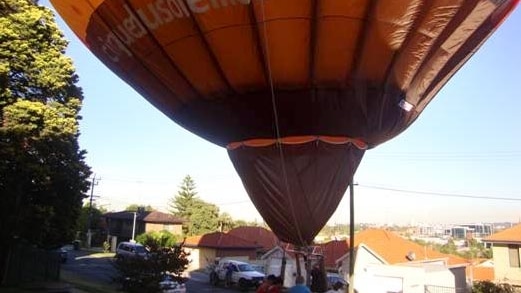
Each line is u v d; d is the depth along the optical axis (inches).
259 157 314.2
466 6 292.7
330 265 1445.6
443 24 296.2
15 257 943.0
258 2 275.0
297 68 293.9
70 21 349.4
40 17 847.7
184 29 295.7
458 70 345.1
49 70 856.3
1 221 814.5
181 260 796.0
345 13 276.5
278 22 279.4
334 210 311.4
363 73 299.0
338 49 288.4
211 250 1859.0
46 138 822.5
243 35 287.6
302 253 319.3
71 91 907.4
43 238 858.8
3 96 794.2
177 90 333.4
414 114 355.3
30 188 840.9
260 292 334.3
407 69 311.1
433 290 1194.6
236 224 3095.5
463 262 1551.4
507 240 1228.5
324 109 300.7
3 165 775.1
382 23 283.6
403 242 1643.7
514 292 1133.1
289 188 308.7
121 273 854.5
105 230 2773.1
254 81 302.7
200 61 307.3
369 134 318.3
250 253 1931.6
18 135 781.9
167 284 831.7
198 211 2915.8
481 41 329.1
